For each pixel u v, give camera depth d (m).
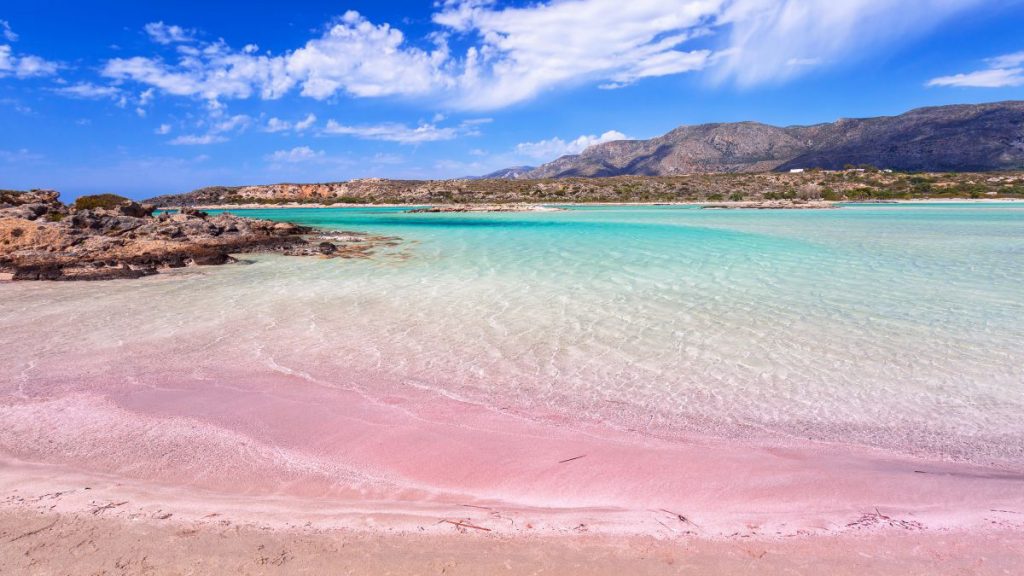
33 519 3.67
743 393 6.48
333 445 5.07
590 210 63.47
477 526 3.62
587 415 5.86
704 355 7.91
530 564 3.19
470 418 5.75
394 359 7.82
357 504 3.96
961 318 9.68
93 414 5.81
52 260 17.62
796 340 8.57
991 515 3.72
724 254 19.14
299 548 3.35
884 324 9.38
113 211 29.08
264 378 7.04
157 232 22.92
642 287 13.00
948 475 4.41
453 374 7.20
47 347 8.41
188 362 7.69
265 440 5.17
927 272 14.62
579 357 7.87
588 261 17.69
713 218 42.25
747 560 3.22
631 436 5.30
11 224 19.48
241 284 14.22
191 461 4.70
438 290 12.98
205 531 3.55
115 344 8.58
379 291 12.93
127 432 5.33
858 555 3.26
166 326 9.72
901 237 24.38
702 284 13.28
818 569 3.12
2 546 3.35
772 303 11.12
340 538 3.47
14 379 6.95
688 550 3.34
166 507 3.87
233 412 5.90
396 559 3.24
